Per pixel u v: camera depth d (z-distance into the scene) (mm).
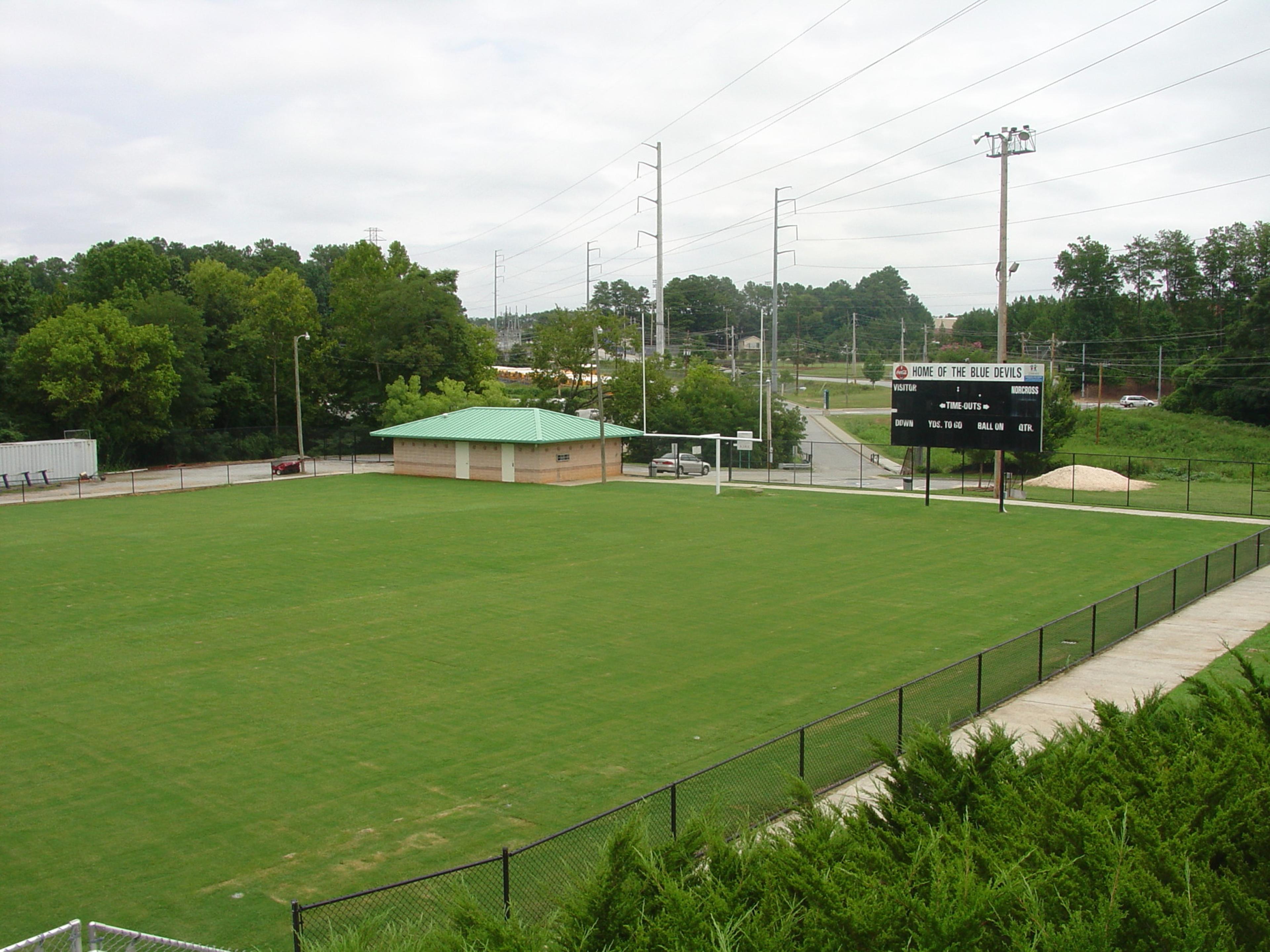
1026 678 21031
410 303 89125
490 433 63812
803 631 26594
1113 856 8375
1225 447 83938
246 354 90750
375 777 16906
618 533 43156
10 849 14422
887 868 9070
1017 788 10953
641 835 9758
